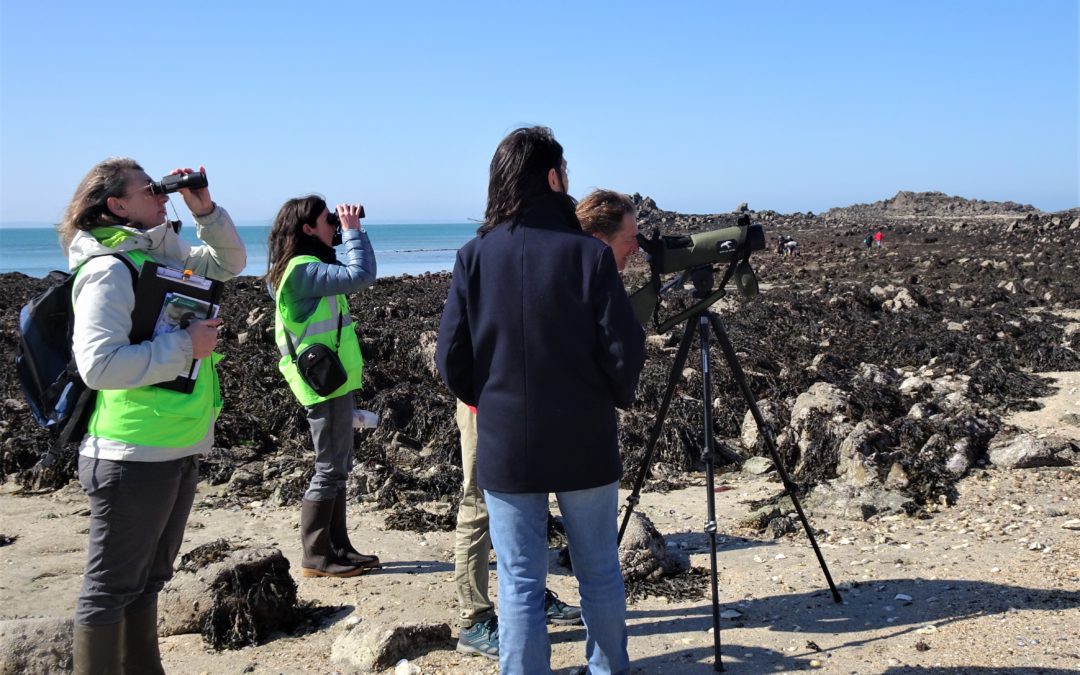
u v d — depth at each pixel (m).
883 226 52.12
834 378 8.29
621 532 3.85
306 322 4.25
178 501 2.93
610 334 2.67
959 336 10.09
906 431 6.23
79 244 2.71
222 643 3.74
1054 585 3.88
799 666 3.32
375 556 4.59
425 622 3.68
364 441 7.18
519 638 2.76
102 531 2.73
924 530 4.80
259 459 6.75
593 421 2.76
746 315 12.59
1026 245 26.06
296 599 4.04
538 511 2.82
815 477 5.87
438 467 6.30
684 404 7.24
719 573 4.37
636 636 3.69
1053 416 6.96
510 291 2.74
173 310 2.75
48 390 2.74
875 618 3.70
